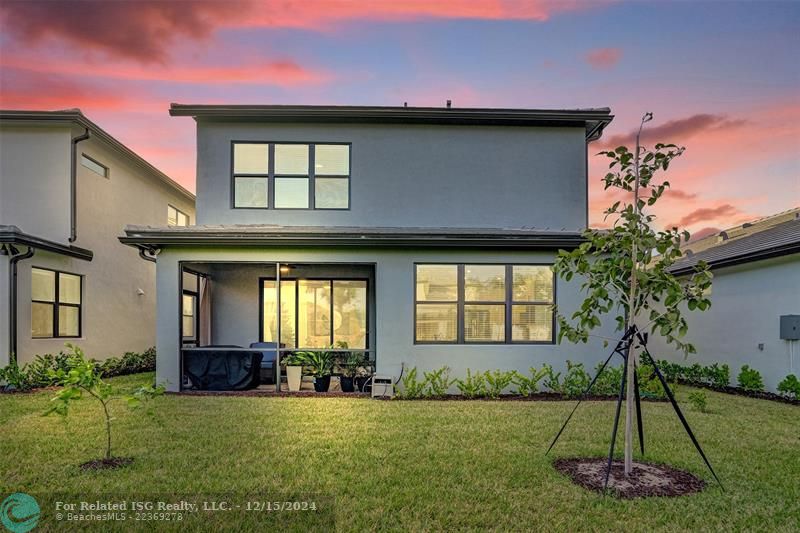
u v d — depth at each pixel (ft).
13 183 36.63
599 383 29.12
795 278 29.66
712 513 12.34
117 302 42.91
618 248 15.33
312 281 39.01
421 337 30.50
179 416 22.62
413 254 30.55
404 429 20.40
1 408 24.32
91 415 22.74
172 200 54.95
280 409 24.45
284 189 34.32
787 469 15.70
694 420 22.72
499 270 31.07
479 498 13.12
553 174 35.47
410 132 35.14
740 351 34.19
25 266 32.37
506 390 29.94
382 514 12.12
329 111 33.99
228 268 38.68
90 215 38.93
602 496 13.28
